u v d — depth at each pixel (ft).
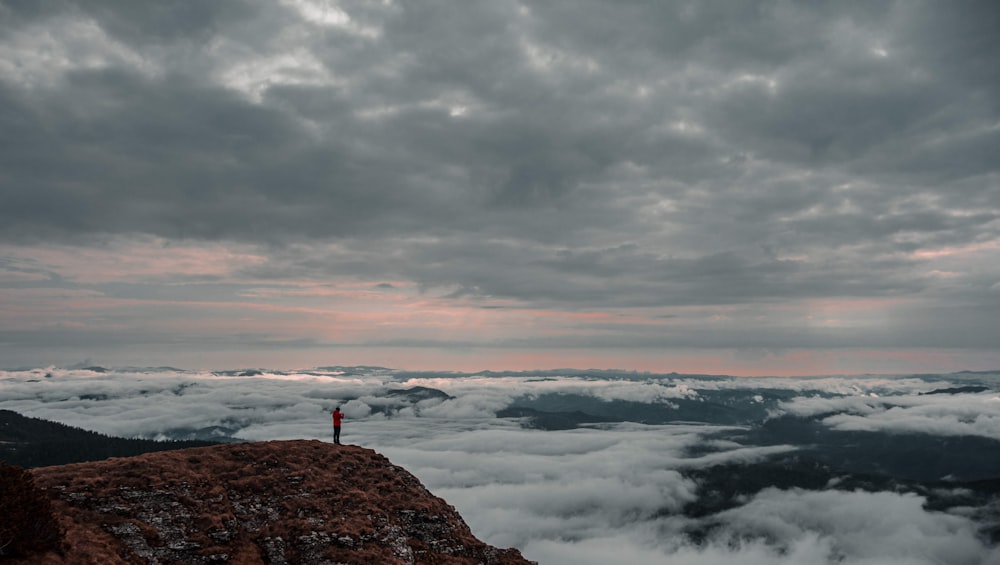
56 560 124.06
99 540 138.10
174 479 169.78
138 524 149.18
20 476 130.11
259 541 158.61
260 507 171.32
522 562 179.22
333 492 184.44
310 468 194.90
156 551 144.15
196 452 192.44
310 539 159.94
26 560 120.78
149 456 182.91
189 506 161.89
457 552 176.14
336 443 228.63
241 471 185.37
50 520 129.70
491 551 180.75
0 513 120.16
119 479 163.73
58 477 159.43
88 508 151.12
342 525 167.02
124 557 137.59
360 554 157.58
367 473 202.69
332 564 153.28
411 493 197.47
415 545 172.86
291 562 153.69
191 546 148.77
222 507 165.89
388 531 171.73
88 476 162.61
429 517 184.96
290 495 178.29
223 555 148.66
